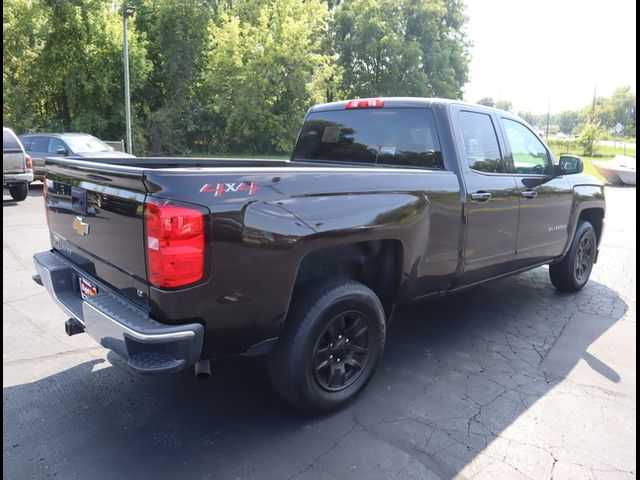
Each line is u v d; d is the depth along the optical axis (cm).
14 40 2388
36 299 506
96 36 2525
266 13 3038
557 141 4691
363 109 426
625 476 257
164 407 313
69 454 265
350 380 314
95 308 257
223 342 258
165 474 251
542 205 461
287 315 284
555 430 296
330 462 262
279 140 3058
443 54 3678
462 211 368
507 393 337
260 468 256
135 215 244
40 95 2656
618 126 4956
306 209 272
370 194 304
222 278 246
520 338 432
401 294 343
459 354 398
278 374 285
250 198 252
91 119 2711
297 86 2992
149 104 3284
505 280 624
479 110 412
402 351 402
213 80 2975
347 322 309
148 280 242
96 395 326
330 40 3719
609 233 953
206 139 3341
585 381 357
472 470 259
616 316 491
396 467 259
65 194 323
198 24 3156
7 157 1180
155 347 229
